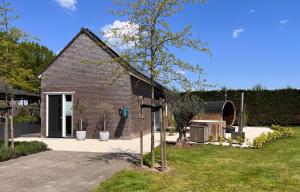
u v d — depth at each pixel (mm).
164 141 10094
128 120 18328
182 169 10195
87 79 18984
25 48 14109
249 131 24609
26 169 10172
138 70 10711
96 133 18719
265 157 12477
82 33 19094
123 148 14664
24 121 27109
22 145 13266
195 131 16719
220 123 18391
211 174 9594
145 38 9969
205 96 32094
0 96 18094
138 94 20016
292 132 20734
